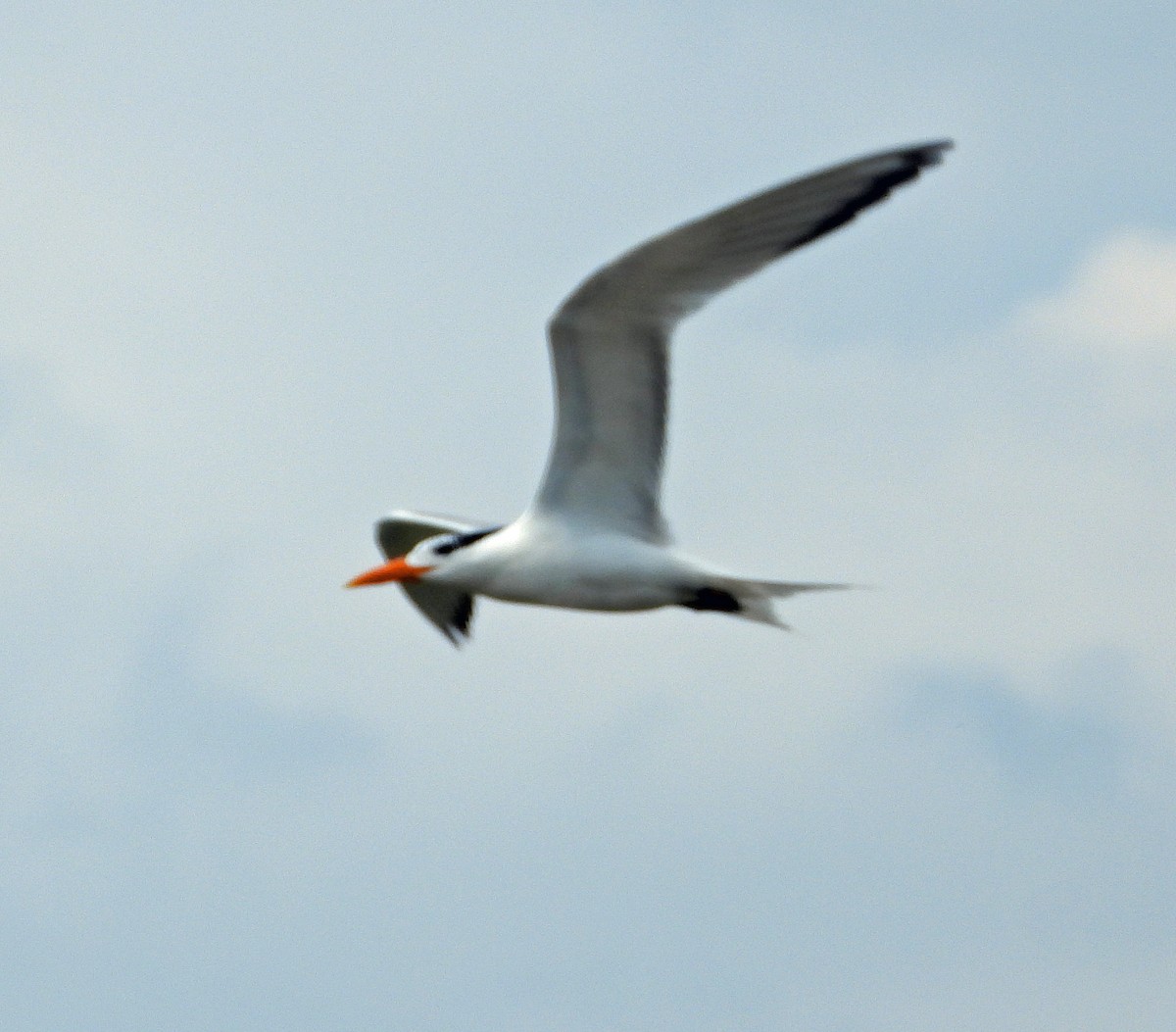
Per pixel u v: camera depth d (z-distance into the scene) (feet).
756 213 44.09
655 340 46.85
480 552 51.29
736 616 52.11
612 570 50.29
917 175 43.09
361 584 52.65
